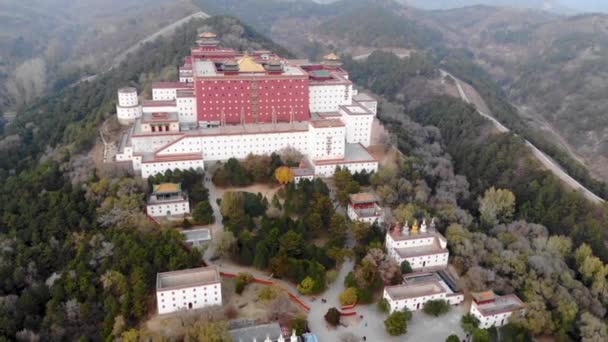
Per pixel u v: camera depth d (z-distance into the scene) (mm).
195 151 196750
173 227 159625
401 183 190125
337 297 137625
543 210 189375
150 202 165500
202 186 177000
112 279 128125
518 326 128250
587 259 156375
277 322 123312
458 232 158750
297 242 144500
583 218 188750
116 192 167000
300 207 168375
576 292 142250
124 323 117812
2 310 126938
